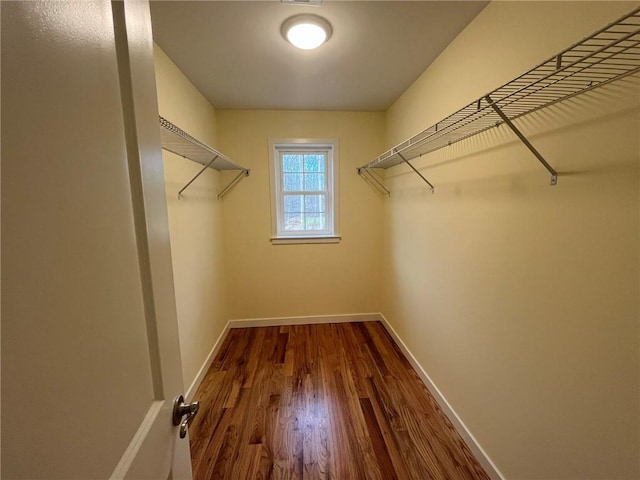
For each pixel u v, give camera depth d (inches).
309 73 78.4
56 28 13.5
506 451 49.0
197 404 27.4
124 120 19.6
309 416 68.1
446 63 65.5
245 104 103.7
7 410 10.4
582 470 35.8
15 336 10.8
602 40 30.6
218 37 60.5
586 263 34.1
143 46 22.2
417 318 86.6
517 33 43.7
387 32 59.4
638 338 29.2
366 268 122.8
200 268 86.5
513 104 41.8
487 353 53.6
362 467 54.5
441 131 52.7
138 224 20.8
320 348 102.0
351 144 114.6
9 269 10.6
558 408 38.9
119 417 17.3
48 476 12.0
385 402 73.0
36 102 12.2
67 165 13.8
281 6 51.1
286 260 119.5
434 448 58.9
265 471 53.9
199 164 87.0
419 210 84.0
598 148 32.2
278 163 118.7
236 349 101.7
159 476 21.6
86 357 14.6
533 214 41.9
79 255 14.4
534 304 42.3
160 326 23.0
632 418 30.2
